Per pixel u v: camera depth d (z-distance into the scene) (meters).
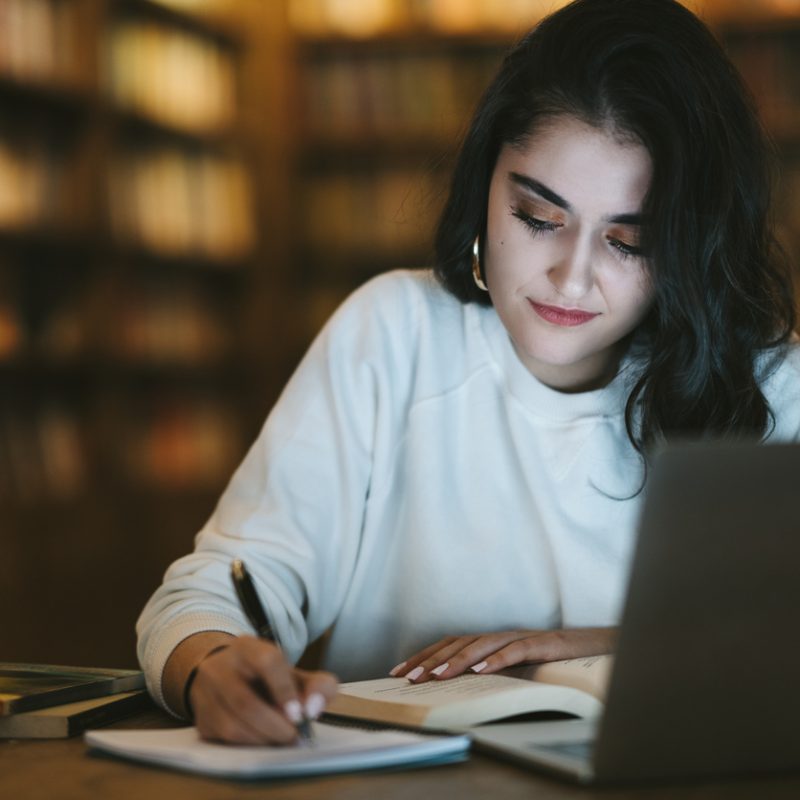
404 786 0.89
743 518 0.82
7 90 4.09
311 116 5.52
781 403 1.50
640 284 1.33
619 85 1.24
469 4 5.31
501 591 1.54
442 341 1.58
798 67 4.95
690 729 0.86
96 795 0.88
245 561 1.40
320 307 5.61
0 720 1.09
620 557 1.50
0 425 4.18
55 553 4.25
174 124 4.96
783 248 1.48
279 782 0.90
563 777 0.89
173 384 5.16
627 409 1.45
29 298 4.30
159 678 1.16
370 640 1.58
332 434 1.53
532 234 1.31
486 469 1.55
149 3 4.79
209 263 5.23
